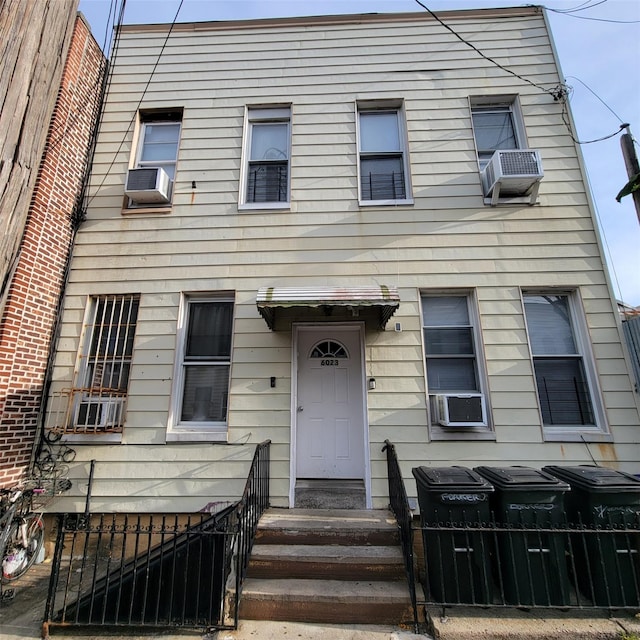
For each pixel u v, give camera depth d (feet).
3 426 15.51
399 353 17.58
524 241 18.65
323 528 13.79
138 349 18.06
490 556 12.01
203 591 12.23
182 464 16.72
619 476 12.18
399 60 21.54
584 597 11.50
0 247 8.18
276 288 16.12
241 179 20.20
